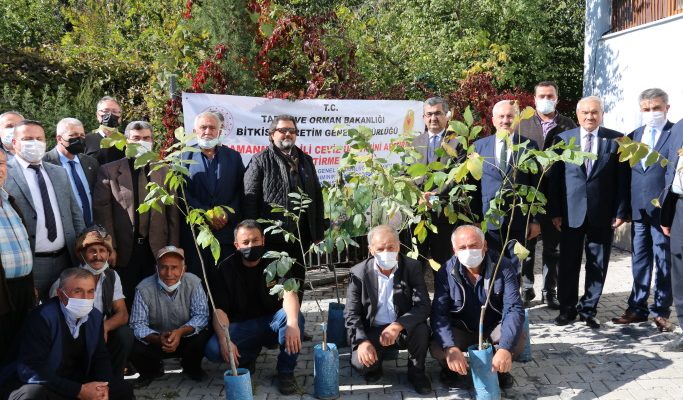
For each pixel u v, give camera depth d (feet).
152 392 14.70
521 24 42.60
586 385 14.43
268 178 16.94
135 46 38.06
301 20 24.30
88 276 12.40
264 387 14.92
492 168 18.26
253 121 21.83
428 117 18.79
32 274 13.42
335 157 23.41
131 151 11.82
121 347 13.73
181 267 14.93
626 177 18.26
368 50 31.71
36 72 30.83
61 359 12.32
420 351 14.35
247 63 24.34
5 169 12.81
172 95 22.39
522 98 29.68
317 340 18.20
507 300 14.49
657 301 18.22
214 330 15.06
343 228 15.78
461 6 40.88
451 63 36.94
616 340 17.33
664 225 16.84
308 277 24.20
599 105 17.88
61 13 52.39
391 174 15.56
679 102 25.85
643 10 29.30
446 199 18.44
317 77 24.20
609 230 18.34
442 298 14.87
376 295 14.93
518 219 18.38
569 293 18.69
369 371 15.05
